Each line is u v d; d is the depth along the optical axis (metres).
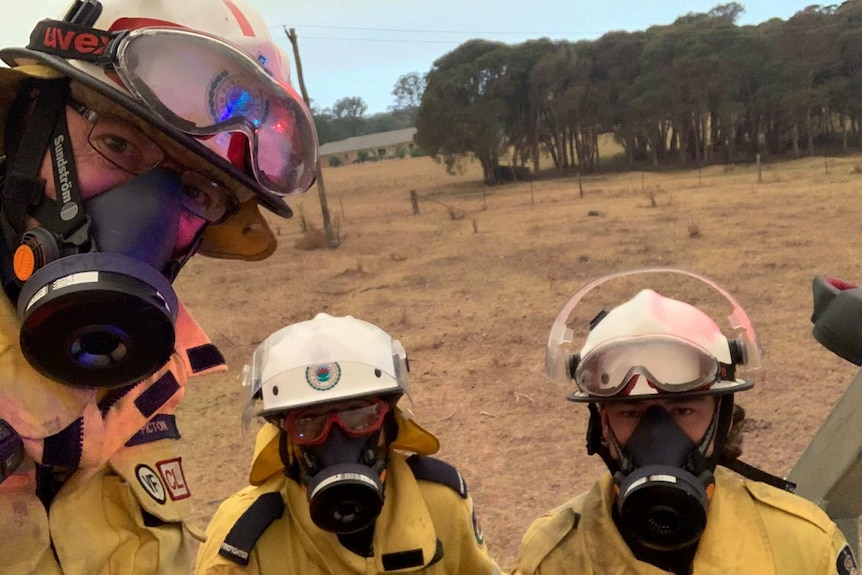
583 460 5.30
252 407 2.19
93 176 1.32
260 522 2.04
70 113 1.33
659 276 11.34
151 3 1.40
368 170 74.62
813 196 19.91
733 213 17.72
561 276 12.19
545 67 43.38
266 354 2.14
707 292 10.02
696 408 1.89
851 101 39.69
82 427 1.34
